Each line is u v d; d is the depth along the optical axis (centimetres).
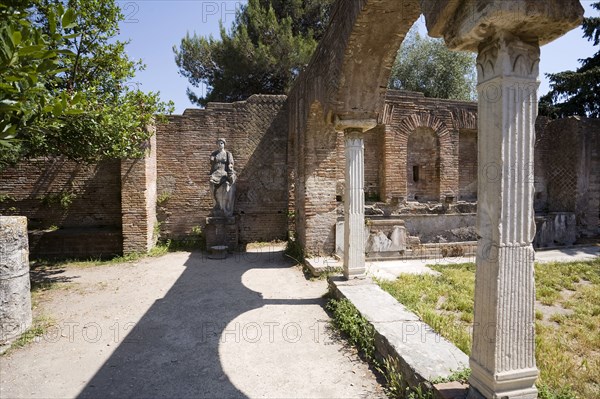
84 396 332
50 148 661
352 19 469
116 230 958
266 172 1112
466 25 236
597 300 574
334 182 838
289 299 596
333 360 394
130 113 701
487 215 239
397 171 1055
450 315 499
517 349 235
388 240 896
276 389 340
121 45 761
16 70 273
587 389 326
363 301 497
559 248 1022
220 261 882
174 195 1067
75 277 740
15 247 448
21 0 299
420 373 303
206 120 1079
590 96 1532
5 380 358
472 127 1126
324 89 640
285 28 1497
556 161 1212
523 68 229
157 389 343
